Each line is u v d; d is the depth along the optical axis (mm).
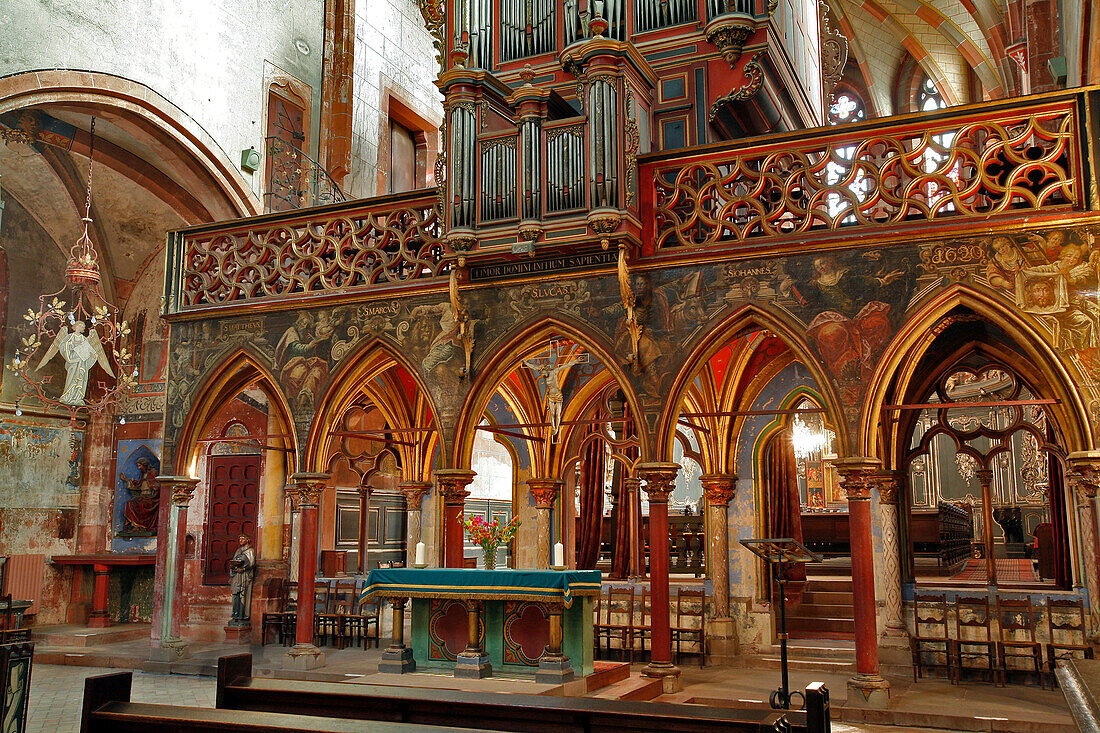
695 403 17734
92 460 22859
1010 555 30750
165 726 6207
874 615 12398
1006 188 12312
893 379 13992
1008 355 15336
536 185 14180
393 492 23703
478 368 14883
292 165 22859
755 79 15664
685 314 13672
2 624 13938
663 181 14055
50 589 21609
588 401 20016
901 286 12609
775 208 13367
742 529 17500
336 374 15914
